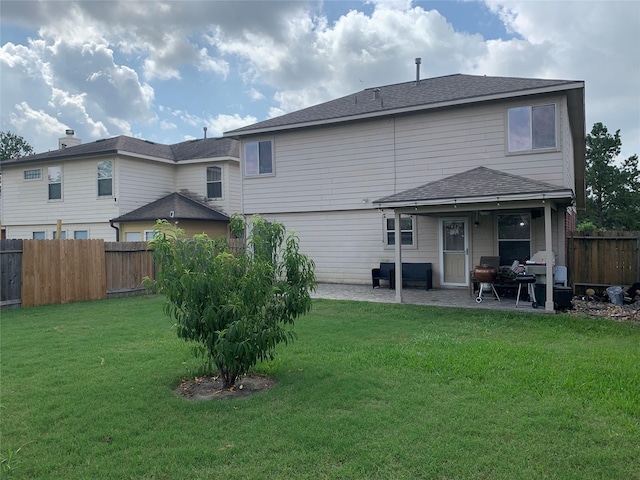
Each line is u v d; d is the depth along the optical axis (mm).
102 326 8336
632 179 29766
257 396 4648
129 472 3205
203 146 20969
